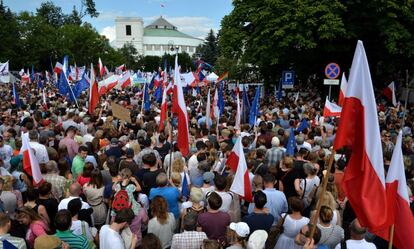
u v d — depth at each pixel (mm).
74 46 64875
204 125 11922
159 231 5555
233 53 30719
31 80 42531
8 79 30672
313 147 10336
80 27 67188
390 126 14805
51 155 8312
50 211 5957
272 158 8719
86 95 22781
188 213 5422
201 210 6082
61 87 20766
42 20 63938
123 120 12195
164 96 10516
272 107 20109
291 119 14602
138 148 9055
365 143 4066
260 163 8094
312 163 7742
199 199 6082
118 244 4809
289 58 29500
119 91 31766
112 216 5465
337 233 5176
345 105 4156
